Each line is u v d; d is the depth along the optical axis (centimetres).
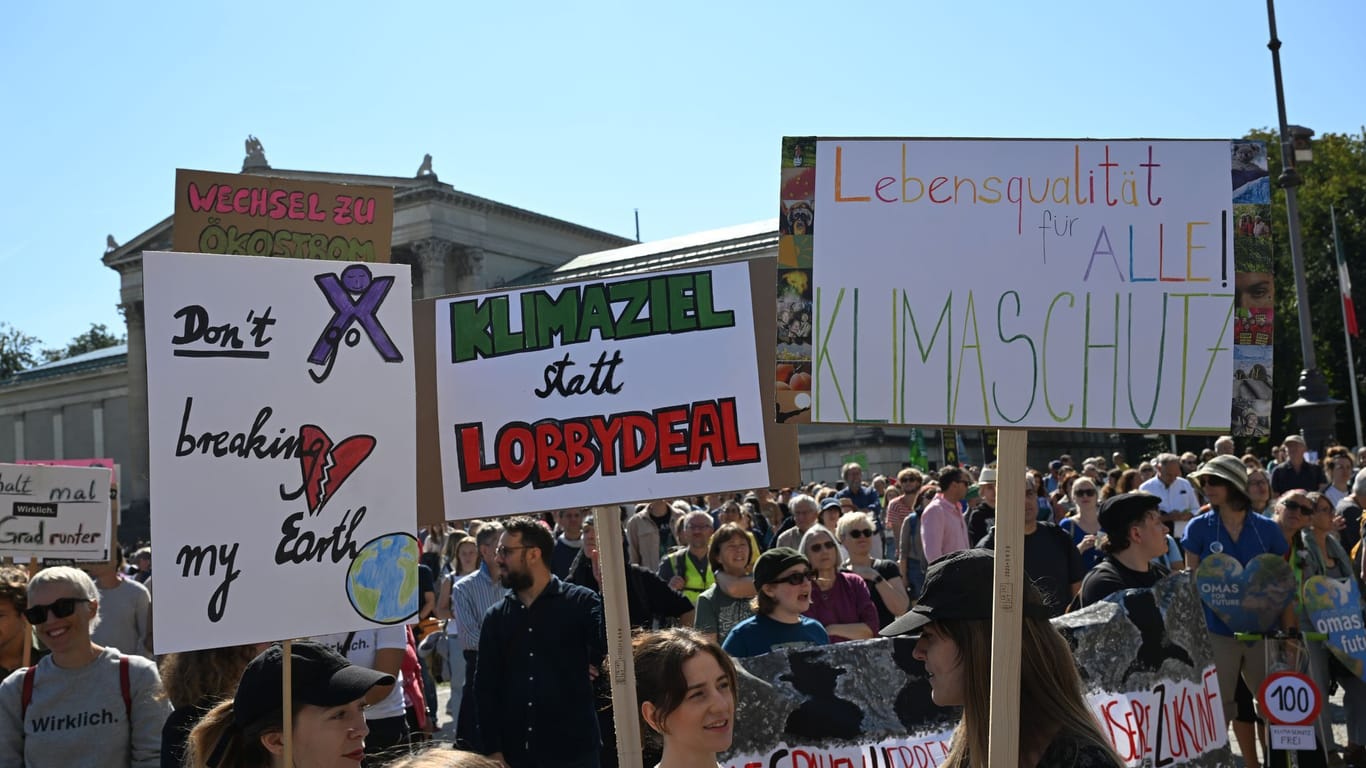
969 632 313
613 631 423
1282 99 2325
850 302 371
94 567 861
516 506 456
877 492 2361
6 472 851
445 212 6038
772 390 459
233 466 392
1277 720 728
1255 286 365
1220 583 805
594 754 638
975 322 368
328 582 398
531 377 463
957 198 372
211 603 383
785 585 635
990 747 303
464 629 905
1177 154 369
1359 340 4856
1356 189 4912
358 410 411
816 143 375
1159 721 569
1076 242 368
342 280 414
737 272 464
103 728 515
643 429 457
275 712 364
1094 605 586
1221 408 362
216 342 395
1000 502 326
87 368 7056
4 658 616
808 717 515
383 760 624
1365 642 818
